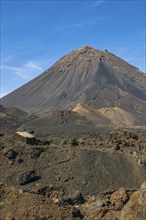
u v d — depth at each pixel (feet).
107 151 249.14
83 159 236.43
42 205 153.07
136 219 133.28
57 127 545.03
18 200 158.20
